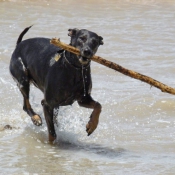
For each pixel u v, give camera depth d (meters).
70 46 10.52
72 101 11.48
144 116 13.21
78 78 11.09
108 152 10.90
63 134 11.95
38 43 12.54
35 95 14.86
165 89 10.36
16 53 13.05
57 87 11.18
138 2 28.62
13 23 22.75
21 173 9.60
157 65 17.53
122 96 14.57
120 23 23.52
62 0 28.02
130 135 11.91
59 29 21.94
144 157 10.55
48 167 9.98
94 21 23.73
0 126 12.57
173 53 18.98
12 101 14.39
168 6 27.83
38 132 12.24
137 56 18.55
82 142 11.59
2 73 16.64
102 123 12.69
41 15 24.45
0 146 11.16
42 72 11.80
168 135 11.86
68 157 10.59
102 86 15.48
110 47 19.58
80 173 9.66
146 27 22.94
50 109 11.53
